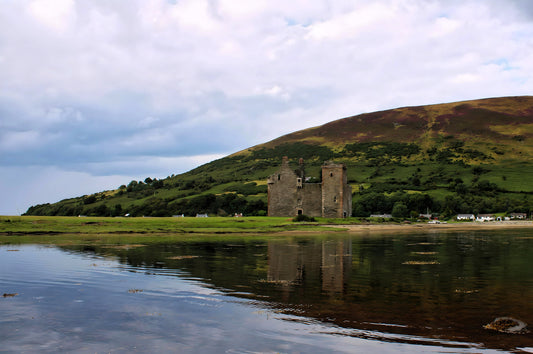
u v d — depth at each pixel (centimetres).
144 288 2169
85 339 1381
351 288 2172
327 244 4691
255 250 4019
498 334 1419
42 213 16750
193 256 3516
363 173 19962
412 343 1338
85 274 2589
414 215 13125
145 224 7062
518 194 15938
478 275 2562
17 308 1759
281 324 1541
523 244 4681
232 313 1684
